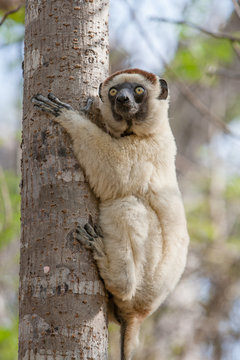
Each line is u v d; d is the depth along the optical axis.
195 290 21.45
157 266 9.12
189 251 21.45
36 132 7.89
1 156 22.30
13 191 18.94
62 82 8.02
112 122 9.88
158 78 10.50
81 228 7.59
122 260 8.32
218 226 22.53
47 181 7.63
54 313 7.04
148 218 9.00
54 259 7.27
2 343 15.29
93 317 7.28
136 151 9.08
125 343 9.21
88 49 8.20
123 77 10.25
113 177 8.56
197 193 24.06
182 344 19.92
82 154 8.02
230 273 21.48
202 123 27.58
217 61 20.19
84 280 7.38
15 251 19.91
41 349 6.89
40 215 7.48
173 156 9.81
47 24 8.12
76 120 8.02
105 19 8.54
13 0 15.20
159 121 9.92
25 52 8.31
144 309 9.16
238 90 28.19
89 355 7.02
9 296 19.20
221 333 20.53
